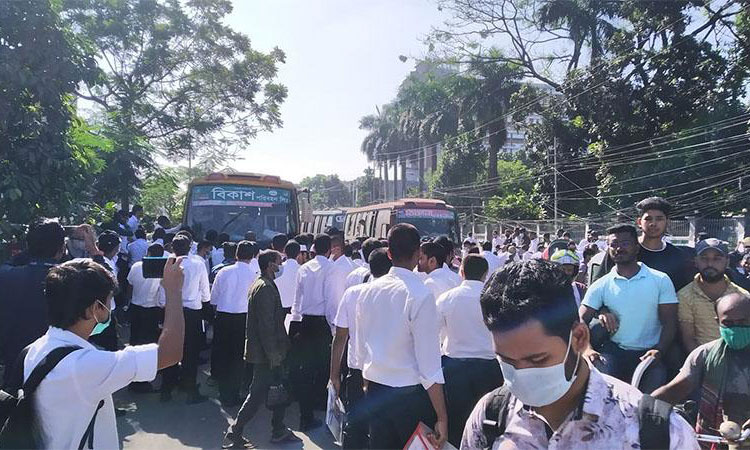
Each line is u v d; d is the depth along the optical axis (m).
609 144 28.14
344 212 25.61
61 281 2.24
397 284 3.50
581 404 1.46
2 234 6.07
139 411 6.19
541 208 34.00
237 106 25.08
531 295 1.40
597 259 4.21
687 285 3.62
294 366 5.89
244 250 6.54
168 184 18.20
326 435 5.59
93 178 8.76
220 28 23.38
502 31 33.56
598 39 30.28
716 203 23.77
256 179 11.74
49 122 6.74
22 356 2.28
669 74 25.77
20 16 6.41
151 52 21.67
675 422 1.42
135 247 9.20
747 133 23.27
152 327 6.93
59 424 2.12
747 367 2.70
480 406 1.71
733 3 23.78
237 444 5.14
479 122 37.47
